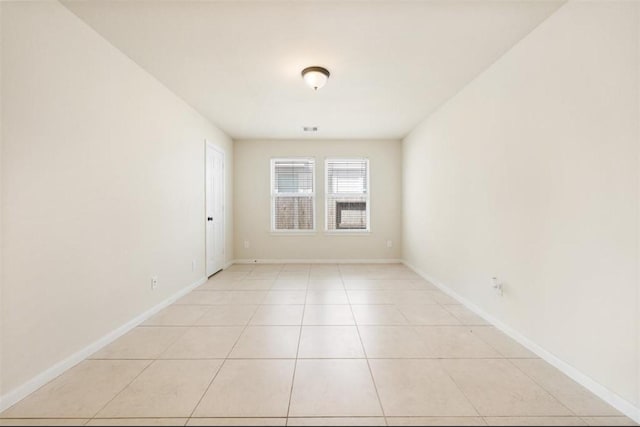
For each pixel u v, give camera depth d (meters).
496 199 2.50
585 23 1.67
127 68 2.41
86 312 1.98
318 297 3.32
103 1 1.78
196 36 2.15
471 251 2.91
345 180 5.47
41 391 1.61
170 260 3.10
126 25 2.01
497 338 2.27
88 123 2.00
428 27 2.06
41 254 1.67
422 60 2.51
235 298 3.29
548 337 1.93
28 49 1.60
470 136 2.93
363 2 1.82
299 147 5.38
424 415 1.43
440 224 3.68
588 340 1.65
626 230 1.46
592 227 1.63
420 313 2.81
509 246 2.32
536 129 2.04
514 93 2.27
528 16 1.93
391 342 2.20
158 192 2.88
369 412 1.45
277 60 2.51
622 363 1.47
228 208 5.07
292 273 4.57
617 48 1.50
